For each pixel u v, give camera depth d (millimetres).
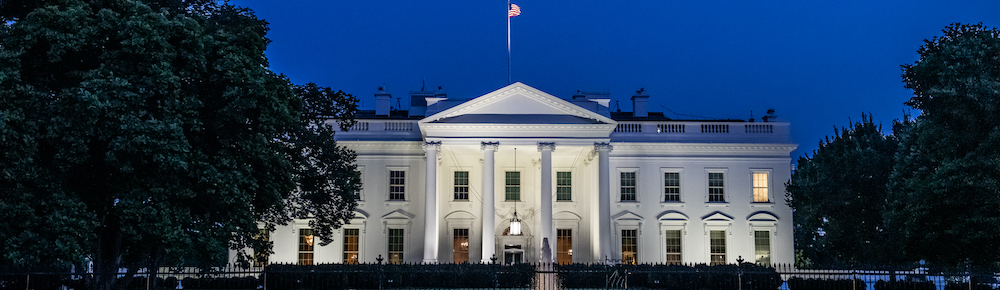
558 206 57188
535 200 57188
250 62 29344
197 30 28281
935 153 35500
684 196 56312
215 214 29625
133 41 26109
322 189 42625
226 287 37719
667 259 55906
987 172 32688
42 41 26109
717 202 56344
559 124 51312
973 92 32594
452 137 51406
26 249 24609
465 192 57094
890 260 44719
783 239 55875
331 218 43938
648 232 56000
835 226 49000
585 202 57031
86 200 27516
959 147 34344
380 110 61875
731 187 56500
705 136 57062
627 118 65812
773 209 56250
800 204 53750
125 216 26062
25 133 24906
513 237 56531
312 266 41469
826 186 48969
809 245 65000
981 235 32312
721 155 56812
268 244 34781
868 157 47781
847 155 49000
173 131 26109
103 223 28328
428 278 41344
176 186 26984
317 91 41938
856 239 48281
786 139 56875
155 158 25609
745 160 56812
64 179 26219
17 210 24688
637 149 56719
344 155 44719
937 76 35312
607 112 55312
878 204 47344
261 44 31453
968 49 33594
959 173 33062
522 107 52188
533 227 56812
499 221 56875
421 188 56000
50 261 25641
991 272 29250
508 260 56469
